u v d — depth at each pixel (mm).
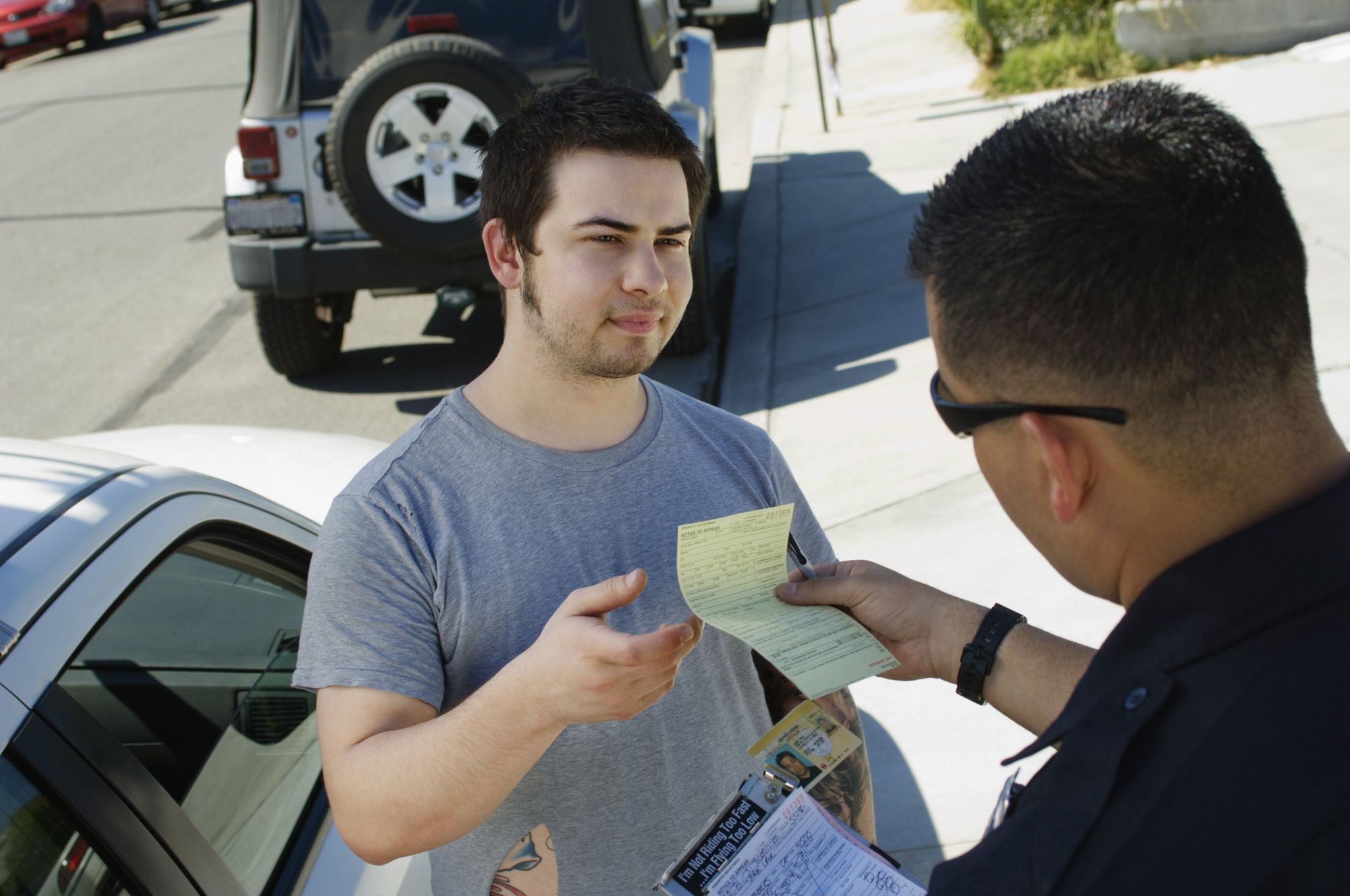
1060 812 833
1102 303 848
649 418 1557
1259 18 9016
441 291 4949
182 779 1673
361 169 4680
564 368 1450
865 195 7672
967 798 2736
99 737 1449
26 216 9227
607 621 1463
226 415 5547
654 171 1418
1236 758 767
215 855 1540
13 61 17438
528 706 1182
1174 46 9297
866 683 3195
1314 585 799
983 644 1316
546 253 1414
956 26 11273
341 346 6145
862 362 5309
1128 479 899
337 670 1345
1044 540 999
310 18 4945
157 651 1709
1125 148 867
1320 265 5172
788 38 13516
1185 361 843
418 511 1412
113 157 10867
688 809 1493
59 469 1721
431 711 1366
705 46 7875
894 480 4234
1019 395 922
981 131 8633
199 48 16672
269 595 1991
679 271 1480
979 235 905
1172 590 863
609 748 1435
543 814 1448
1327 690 762
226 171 5082
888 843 2637
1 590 1422
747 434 1672
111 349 6504
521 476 1447
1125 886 779
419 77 4566
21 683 1364
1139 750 812
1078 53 9523
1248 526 858
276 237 5055
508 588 1410
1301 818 733
